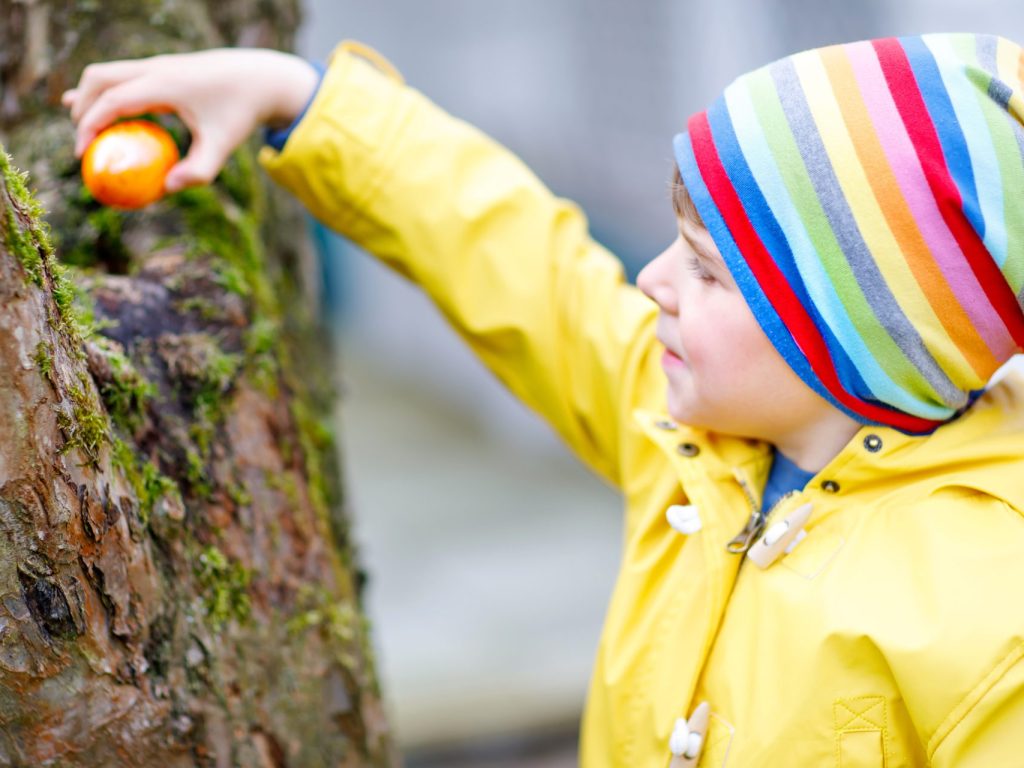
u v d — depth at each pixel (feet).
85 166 3.93
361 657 4.75
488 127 17.44
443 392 20.47
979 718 3.24
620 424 4.45
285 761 4.08
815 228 3.44
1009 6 9.70
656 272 3.82
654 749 3.84
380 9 19.26
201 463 3.84
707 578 3.84
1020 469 3.55
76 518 3.05
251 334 4.21
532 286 4.54
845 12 10.99
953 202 3.35
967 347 3.49
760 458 4.00
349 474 16.56
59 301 3.07
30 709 3.14
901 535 3.55
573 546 13.92
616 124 14.52
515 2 16.44
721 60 12.36
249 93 4.26
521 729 10.28
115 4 4.51
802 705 3.49
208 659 3.70
